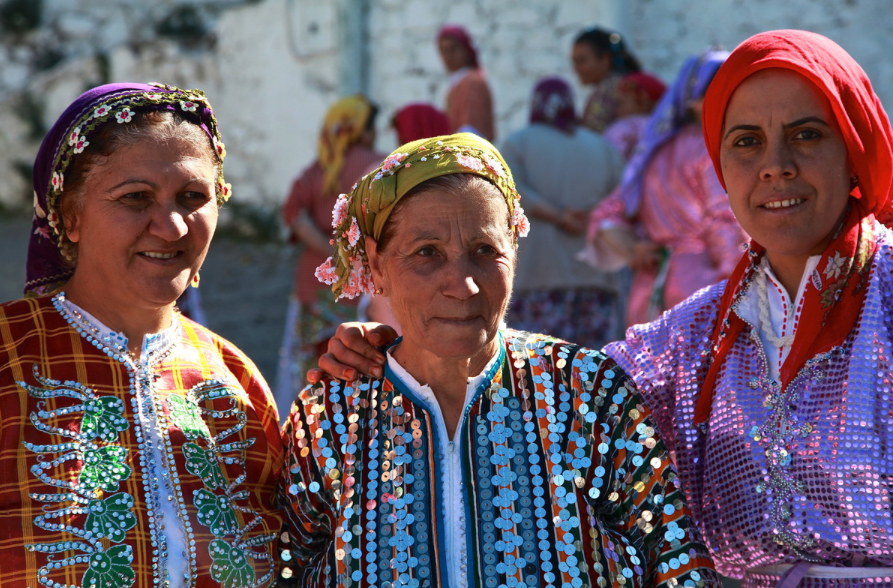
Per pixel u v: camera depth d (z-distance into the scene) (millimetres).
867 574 1847
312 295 5117
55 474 1786
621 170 5199
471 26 9102
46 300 1963
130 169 1837
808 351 1896
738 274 2041
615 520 1896
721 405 1997
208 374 2021
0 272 8547
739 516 1949
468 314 1787
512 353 1965
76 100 1887
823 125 1847
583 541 1817
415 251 1812
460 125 5668
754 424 1941
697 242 3811
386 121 9539
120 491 1814
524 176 5004
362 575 1828
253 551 1906
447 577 1807
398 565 1808
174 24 10812
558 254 4957
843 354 1869
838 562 1874
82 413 1851
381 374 1966
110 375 1911
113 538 1776
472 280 1777
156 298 1883
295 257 9516
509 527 1816
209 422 1967
